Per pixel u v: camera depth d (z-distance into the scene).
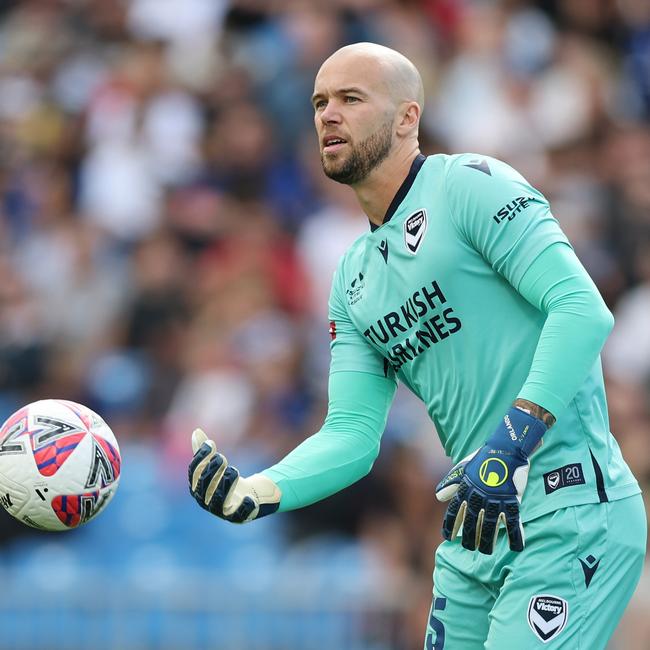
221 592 31.67
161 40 52.91
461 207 17.55
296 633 31.59
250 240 45.03
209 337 41.00
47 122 52.22
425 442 36.84
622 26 54.06
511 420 16.44
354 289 18.88
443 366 18.14
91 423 18.75
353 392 19.34
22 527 35.84
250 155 48.06
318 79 18.45
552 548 17.31
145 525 35.62
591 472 17.48
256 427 37.94
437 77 50.84
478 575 18.12
